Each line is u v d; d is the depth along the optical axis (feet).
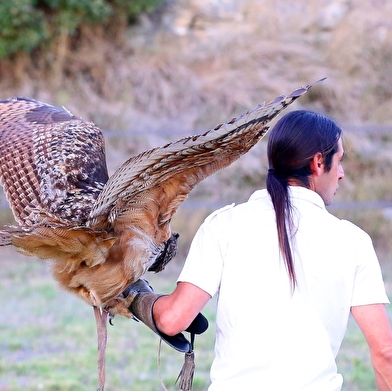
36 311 63.21
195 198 93.40
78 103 102.22
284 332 19.13
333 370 19.29
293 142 19.97
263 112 16.66
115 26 110.63
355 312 19.67
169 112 103.91
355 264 19.57
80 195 21.27
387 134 106.32
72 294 20.40
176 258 84.38
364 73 109.50
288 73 108.37
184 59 108.99
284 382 18.94
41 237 18.75
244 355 19.27
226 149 17.66
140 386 46.78
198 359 52.01
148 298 20.44
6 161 22.70
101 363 20.71
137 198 19.01
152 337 57.11
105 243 19.24
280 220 19.45
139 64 107.45
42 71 105.19
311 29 113.29
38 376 48.06
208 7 115.24
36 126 23.82
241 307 19.43
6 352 52.60
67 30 104.88
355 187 97.45
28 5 100.83
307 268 19.30
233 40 110.63
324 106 107.34
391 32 111.45
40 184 21.86
